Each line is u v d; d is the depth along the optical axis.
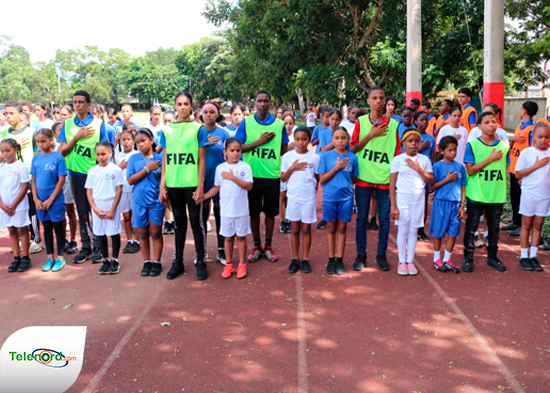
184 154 4.82
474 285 4.62
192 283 4.90
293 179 5.02
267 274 5.11
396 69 17.30
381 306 4.20
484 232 6.02
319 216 7.89
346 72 17.75
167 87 92.50
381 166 4.98
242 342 3.62
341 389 3.00
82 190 5.66
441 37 17.59
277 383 3.08
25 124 6.22
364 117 5.02
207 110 5.51
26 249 5.50
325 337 3.66
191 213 4.98
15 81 88.81
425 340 3.57
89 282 5.03
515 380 3.04
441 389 2.97
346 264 5.38
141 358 3.43
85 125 5.60
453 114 6.36
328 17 17.25
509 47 17.09
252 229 5.55
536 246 5.02
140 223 5.04
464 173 4.95
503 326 3.75
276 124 5.29
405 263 5.01
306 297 4.44
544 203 4.84
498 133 5.88
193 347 3.56
